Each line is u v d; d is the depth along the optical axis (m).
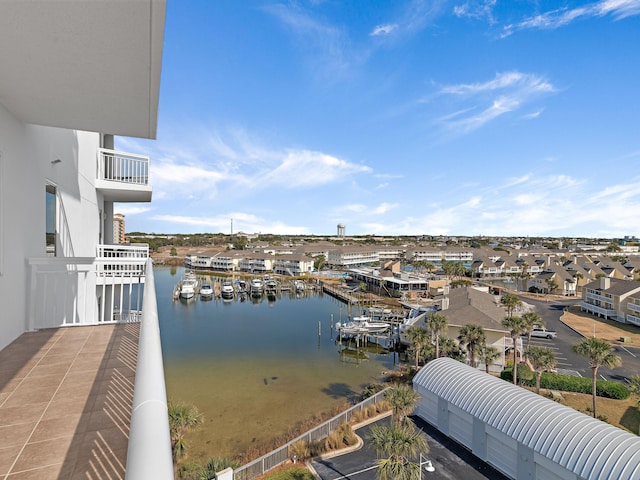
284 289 61.84
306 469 12.45
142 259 6.82
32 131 5.76
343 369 25.20
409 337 24.62
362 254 97.94
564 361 26.38
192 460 13.84
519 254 96.50
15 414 3.31
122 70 3.50
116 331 5.98
